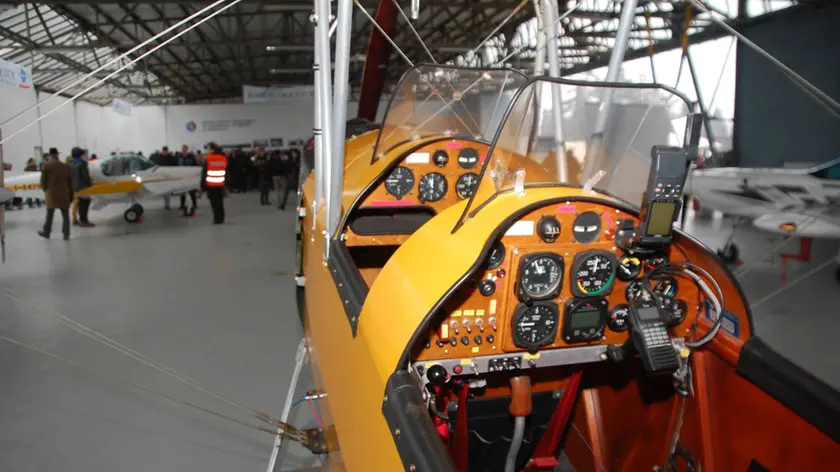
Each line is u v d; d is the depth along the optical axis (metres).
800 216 6.61
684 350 2.03
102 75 20.47
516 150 1.89
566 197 1.79
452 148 3.70
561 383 2.54
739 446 1.92
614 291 1.98
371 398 1.53
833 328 4.86
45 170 9.11
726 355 1.93
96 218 12.23
